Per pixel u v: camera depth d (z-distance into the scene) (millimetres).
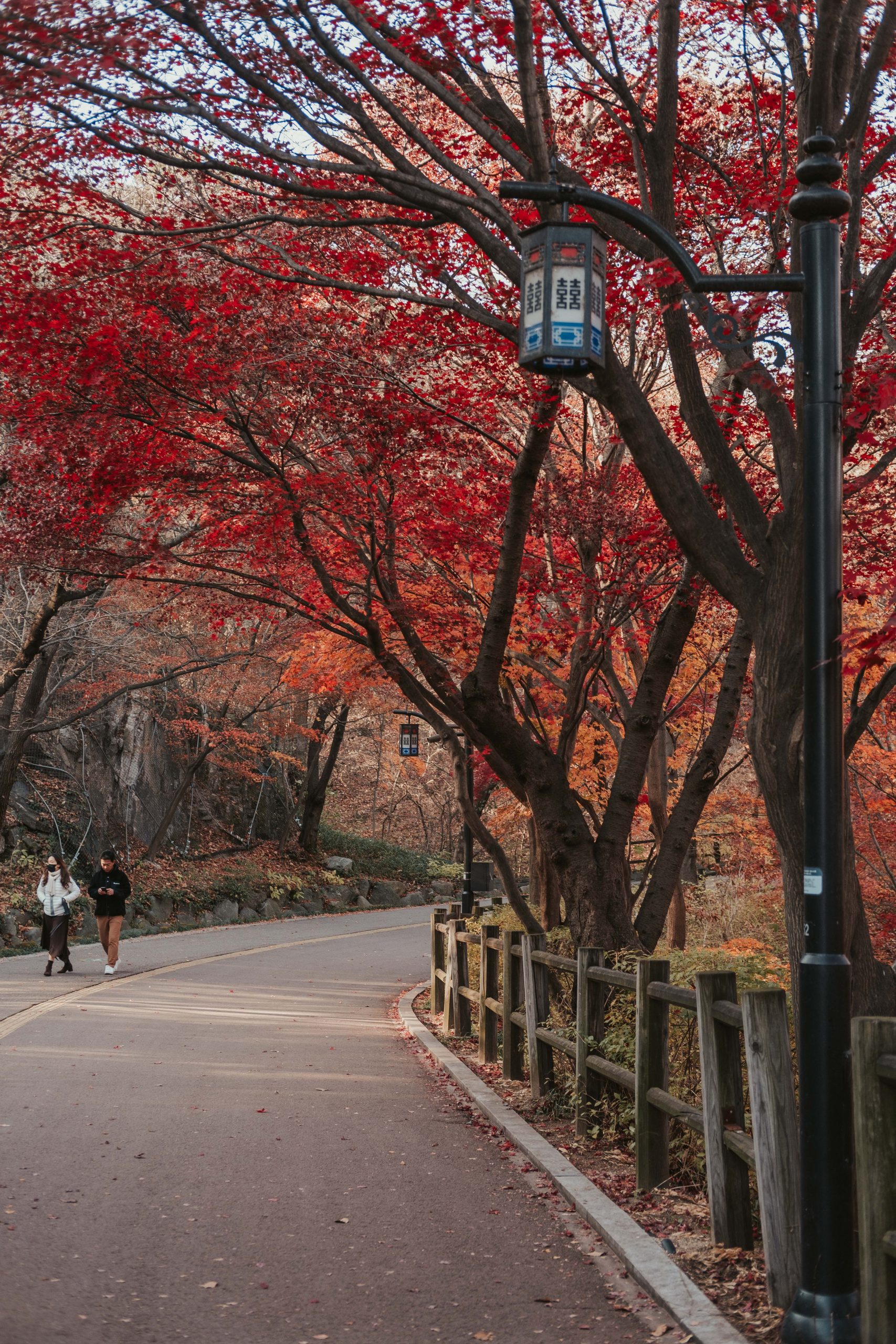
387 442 9797
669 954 9500
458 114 7094
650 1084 6477
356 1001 17219
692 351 6695
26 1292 4875
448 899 44062
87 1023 13172
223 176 10203
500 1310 4797
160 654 26438
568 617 11500
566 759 10859
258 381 9570
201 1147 7527
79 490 10516
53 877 18625
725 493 6656
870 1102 3984
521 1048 10609
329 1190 6590
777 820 6117
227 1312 4734
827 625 4520
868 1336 3920
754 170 9492
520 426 11570
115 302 9281
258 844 39250
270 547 11086
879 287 6352
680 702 12055
